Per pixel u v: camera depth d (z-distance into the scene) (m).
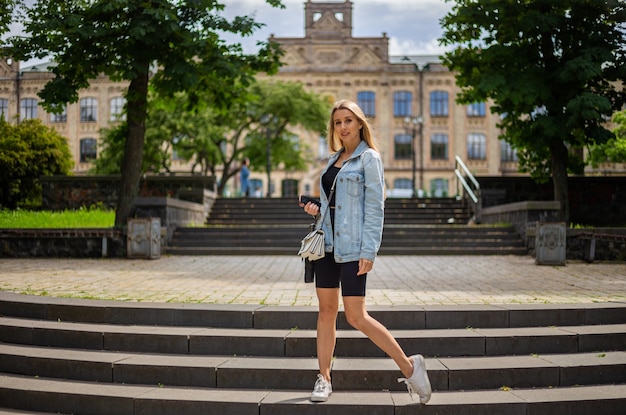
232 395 4.41
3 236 13.45
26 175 22.62
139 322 5.73
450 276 9.46
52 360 4.95
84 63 13.06
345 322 5.49
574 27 15.08
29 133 23.05
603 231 12.86
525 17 14.41
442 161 48.44
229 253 14.59
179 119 29.55
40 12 13.13
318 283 4.26
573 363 4.76
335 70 48.19
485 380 4.61
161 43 13.30
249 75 14.95
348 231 4.12
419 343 5.06
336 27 48.34
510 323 5.59
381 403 4.20
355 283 4.07
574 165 17.17
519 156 17.72
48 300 6.19
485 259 13.16
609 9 14.52
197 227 16.31
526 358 4.95
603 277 9.30
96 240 13.48
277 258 13.58
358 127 4.36
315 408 4.18
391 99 48.41
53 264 11.73
